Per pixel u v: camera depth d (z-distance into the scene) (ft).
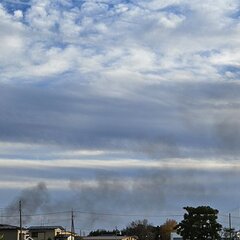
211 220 315.37
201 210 315.99
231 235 396.78
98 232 537.24
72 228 402.72
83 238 439.22
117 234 511.81
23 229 351.25
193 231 312.71
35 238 410.11
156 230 533.96
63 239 401.70
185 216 319.47
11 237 338.95
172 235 409.90
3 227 343.26
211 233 313.53
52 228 413.80
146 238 537.24
